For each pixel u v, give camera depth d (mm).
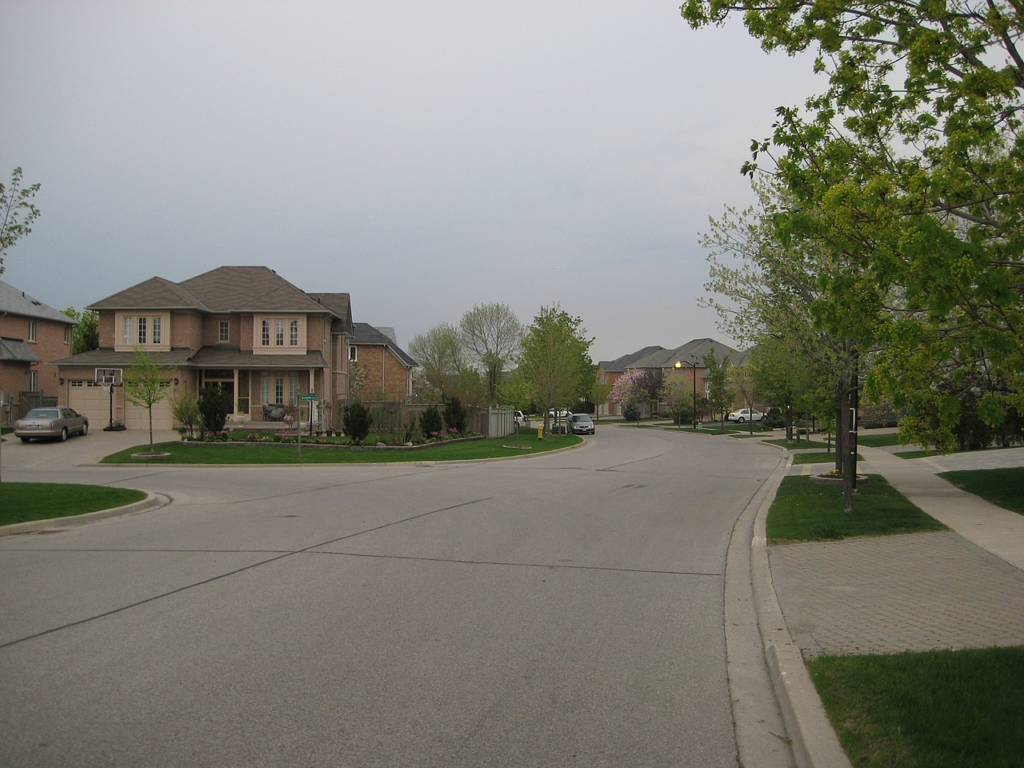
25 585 8648
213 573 9234
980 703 4742
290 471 24859
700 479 22359
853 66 7980
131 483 20969
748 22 7996
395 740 4668
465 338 68125
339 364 46438
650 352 114000
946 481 19234
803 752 4398
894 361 6465
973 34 6914
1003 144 7852
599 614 7574
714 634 6980
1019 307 6090
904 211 6586
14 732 4719
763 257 17234
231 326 42219
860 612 7309
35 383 50219
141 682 5582
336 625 7055
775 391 38719
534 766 4363
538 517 14117
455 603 7887
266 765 4324
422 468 26031
